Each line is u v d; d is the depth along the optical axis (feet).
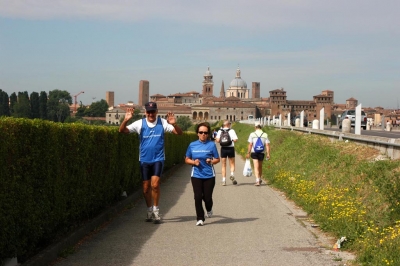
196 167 39.01
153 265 26.86
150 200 39.68
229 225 38.22
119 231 35.78
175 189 61.87
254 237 33.96
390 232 29.32
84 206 35.96
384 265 25.41
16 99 400.06
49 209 29.09
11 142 23.97
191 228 36.99
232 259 28.19
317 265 27.12
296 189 53.52
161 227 37.35
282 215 42.91
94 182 38.70
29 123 26.25
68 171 32.50
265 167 84.58
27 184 25.88
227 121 67.87
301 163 68.28
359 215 33.81
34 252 27.48
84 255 28.94
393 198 33.19
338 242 31.19
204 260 27.94
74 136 33.60
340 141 67.92
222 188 63.16
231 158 67.51
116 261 27.66
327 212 38.78
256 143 65.67
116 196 47.67
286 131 120.37
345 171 48.96
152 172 38.81
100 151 40.45
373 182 39.27
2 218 22.86
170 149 88.69
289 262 27.68
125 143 50.26
